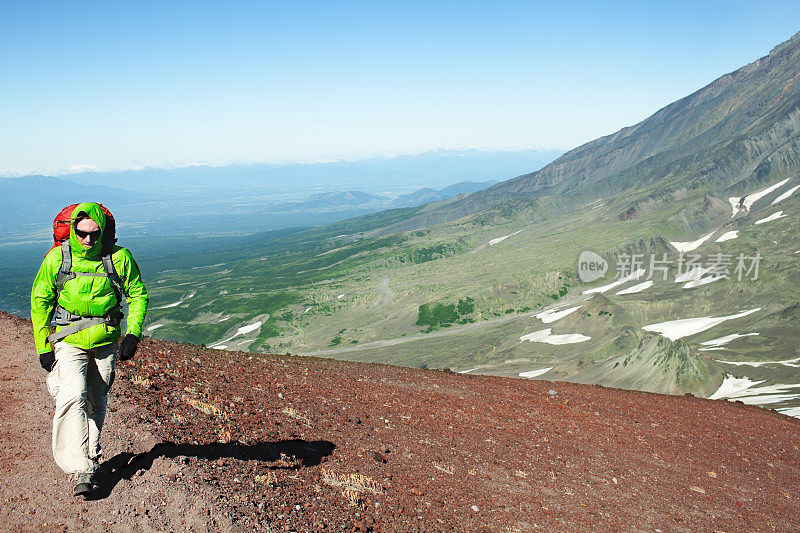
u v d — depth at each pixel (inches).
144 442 256.1
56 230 206.8
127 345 217.0
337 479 286.5
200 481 224.2
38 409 301.6
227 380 446.0
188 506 204.2
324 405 440.8
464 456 396.5
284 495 243.9
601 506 368.2
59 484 215.3
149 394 334.3
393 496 289.1
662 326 6200.8
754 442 676.1
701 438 631.2
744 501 464.8
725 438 658.2
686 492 445.7
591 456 474.3
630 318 6471.5
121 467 229.5
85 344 211.6
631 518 363.3
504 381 797.2
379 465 330.0
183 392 365.1
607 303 6756.9
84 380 213.5
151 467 227.5
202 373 448.8
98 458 212.4
